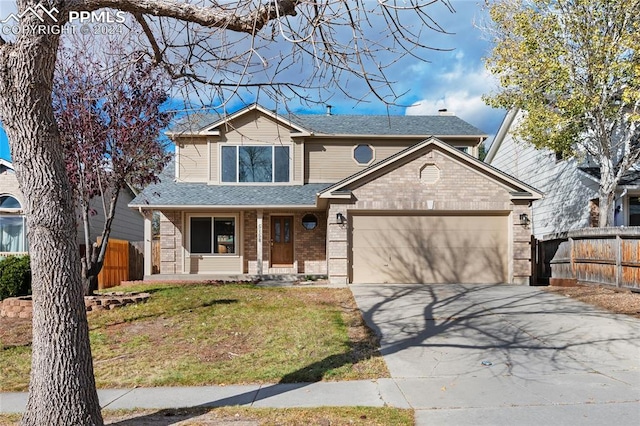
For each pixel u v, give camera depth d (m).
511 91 14.03
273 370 6.38
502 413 4.77
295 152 17.36
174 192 16.42
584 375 6.05
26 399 5.46
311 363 6.64
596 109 12.34
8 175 16.02
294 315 9.26
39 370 3.95
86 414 4.01
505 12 13.05
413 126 18.47
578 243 12.45
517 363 6.59
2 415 4.88
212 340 7.75
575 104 12.12
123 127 9.77
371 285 12.98
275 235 17.28
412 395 5.38
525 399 5.20
